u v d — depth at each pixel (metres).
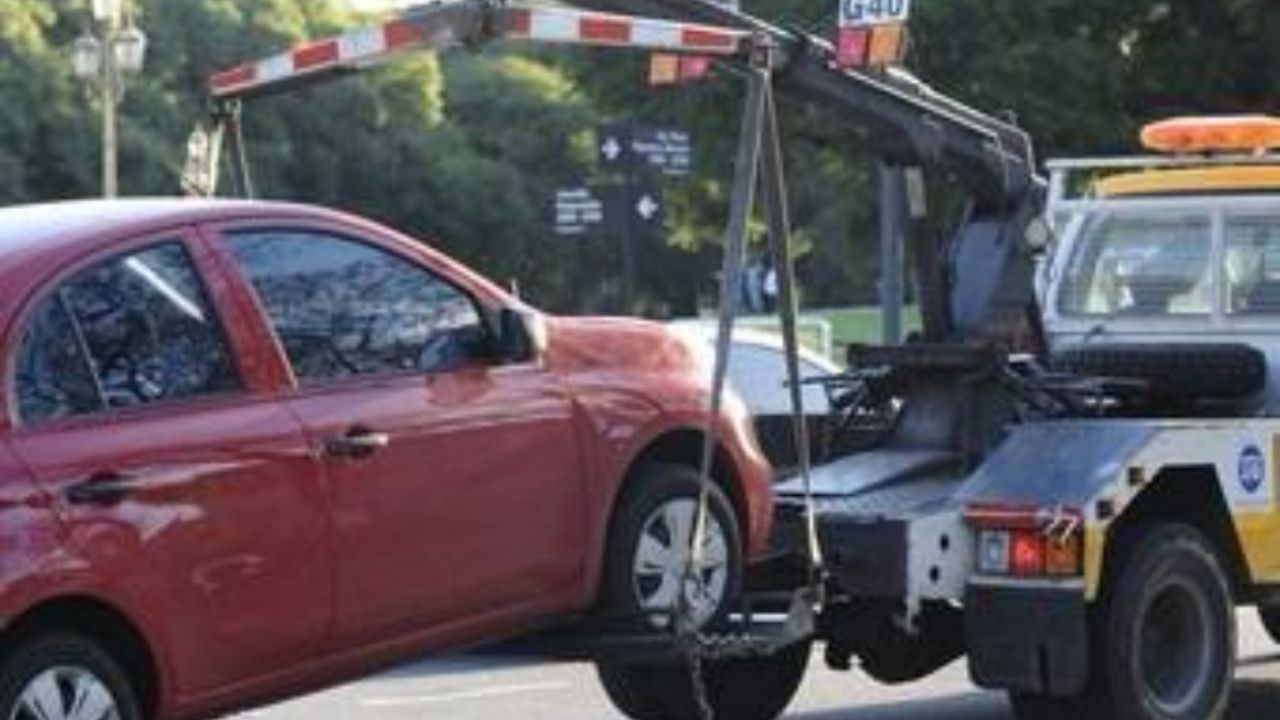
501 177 141.75
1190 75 47.69
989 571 18.00
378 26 15.96
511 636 15.10
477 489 14.60
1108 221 21.58
